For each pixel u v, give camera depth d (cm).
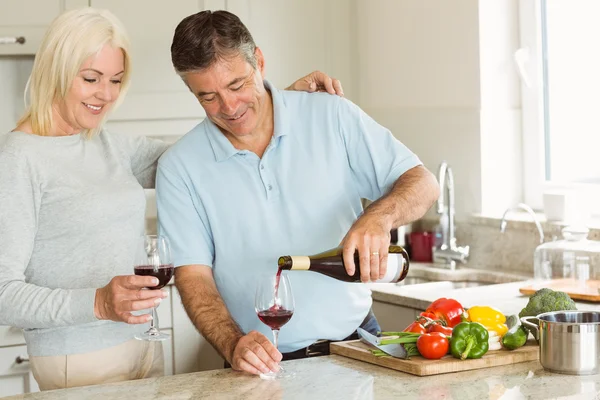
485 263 388
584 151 371
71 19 234
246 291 247
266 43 441
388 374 209
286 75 446
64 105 241
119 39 240
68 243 237
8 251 226
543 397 187
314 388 198
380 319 354
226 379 209
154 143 276
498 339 222
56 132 245
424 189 238
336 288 243
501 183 391
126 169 262
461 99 394
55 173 238
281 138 247
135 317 217
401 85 430
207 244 251
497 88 387
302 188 246
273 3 439
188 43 223
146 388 203
